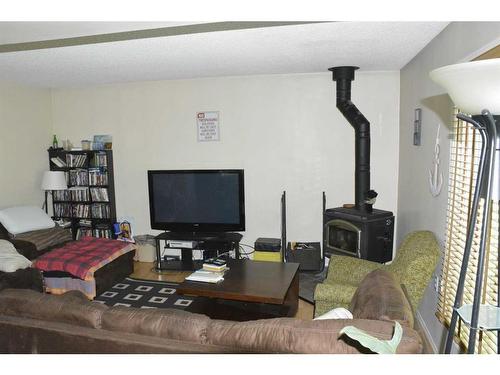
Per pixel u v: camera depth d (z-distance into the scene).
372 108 4.71
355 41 3.07
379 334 1.58
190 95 5.20
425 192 3.39
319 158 4.93
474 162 2.29
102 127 5.57
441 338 2.87
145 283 4.56
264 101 4.98
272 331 1.66
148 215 5.57
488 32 2.00
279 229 5.13
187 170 4.99
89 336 1.83
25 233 4.54
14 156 5.22
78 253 4.25
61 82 5.00
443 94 2.86
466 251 1.54
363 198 4.37
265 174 5.09
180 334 1.76
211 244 5.00
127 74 4.53
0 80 4.77
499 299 1.62
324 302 2.90
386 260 4.03
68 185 5.57
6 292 2.05
